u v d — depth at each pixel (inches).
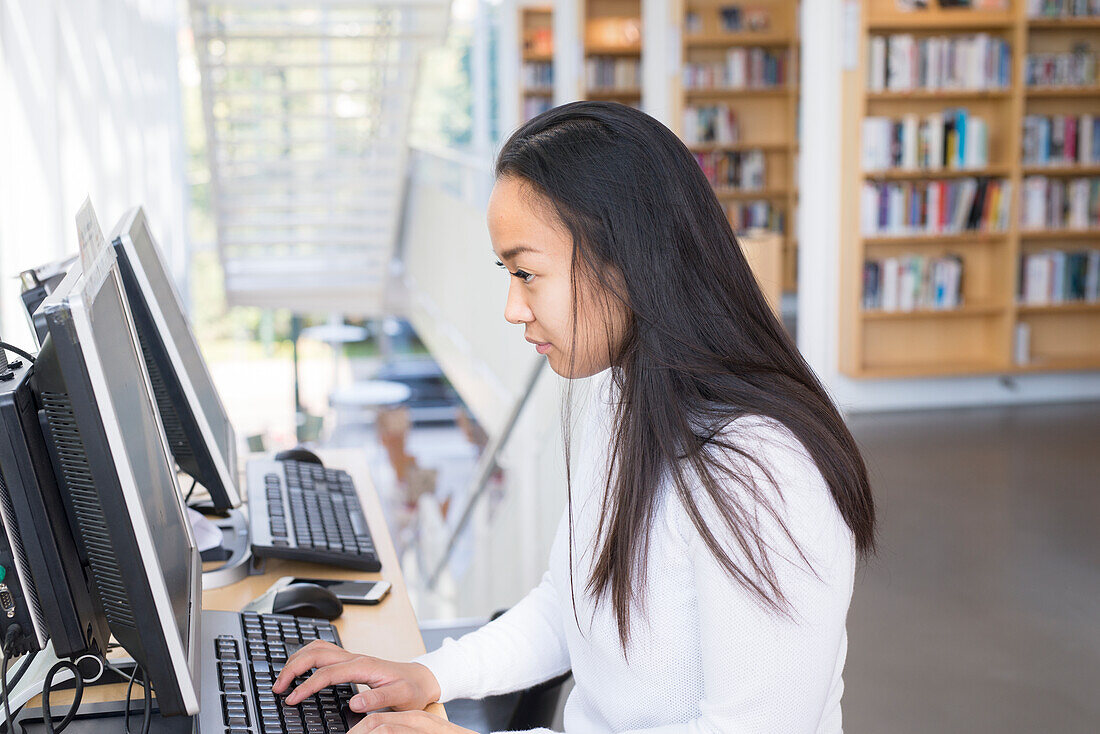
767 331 38.8
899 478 192.7
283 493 69.1
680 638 38.7
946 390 250.2
